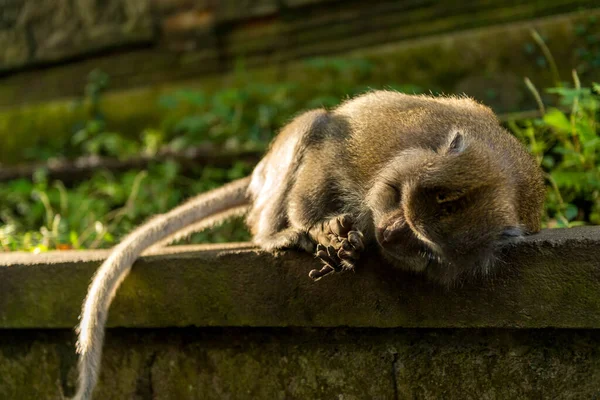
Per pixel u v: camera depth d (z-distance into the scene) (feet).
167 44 55.93
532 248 16.17
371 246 18.12
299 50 51.75
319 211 19.63
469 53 44.70
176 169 41.78
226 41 54.24
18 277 20.79
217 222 25.05
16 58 60.23
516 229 15.96
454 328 17.53
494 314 16.56
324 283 18.12
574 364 16.48
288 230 20.07
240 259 18.93
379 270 17.60
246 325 19.03
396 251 16.35
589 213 26.30
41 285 20.61
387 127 19.15
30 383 21.77
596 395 16.29
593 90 29.50
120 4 56.80
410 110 19.40
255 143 44.42
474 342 17.37
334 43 50.52
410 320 17.35
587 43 41.09
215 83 53.88
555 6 43.24
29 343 21.77
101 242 30.73
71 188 45.96
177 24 55.31
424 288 17.15
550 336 16.71
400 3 48.29
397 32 48.34
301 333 19.11
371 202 17.83
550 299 16.06
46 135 57.31
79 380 19.44
